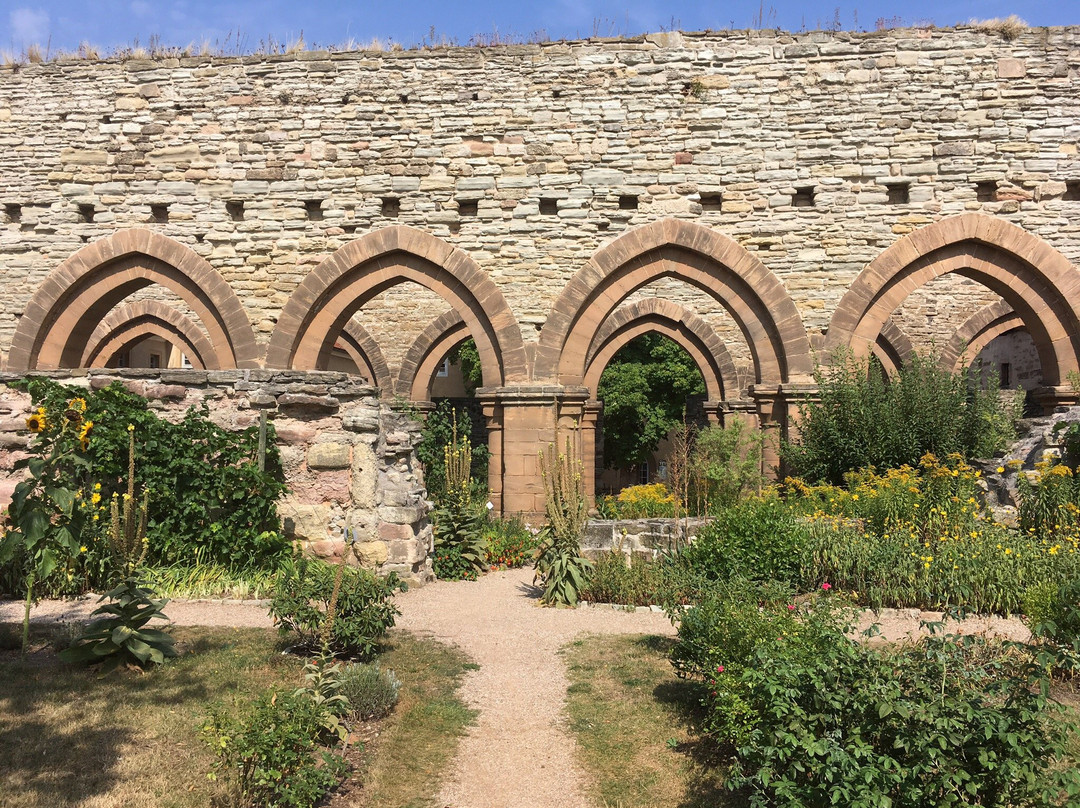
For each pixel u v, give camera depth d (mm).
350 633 6012
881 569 8148
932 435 12383
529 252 13609
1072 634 5543
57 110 14203
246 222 13961
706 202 13680
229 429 9375
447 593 9211
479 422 26250
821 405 13094
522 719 5531
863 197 13320
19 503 5965
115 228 14133
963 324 20969
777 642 4695
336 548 9211
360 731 5203
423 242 13688
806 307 13375
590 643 7164
